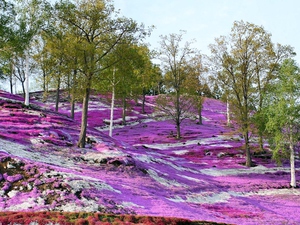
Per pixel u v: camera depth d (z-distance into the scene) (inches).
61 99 4037.9
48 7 1475.1
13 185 869.2
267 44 2069.4
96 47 1492.4
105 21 1487.5
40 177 912.9
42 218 658.2
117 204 826.8
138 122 3521.2
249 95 2015.3
